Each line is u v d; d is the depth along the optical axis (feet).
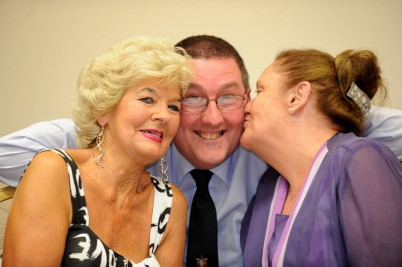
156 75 3.62
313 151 3.90
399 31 6.52
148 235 4.10
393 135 4.74
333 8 6.63
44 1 7.08
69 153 3.79
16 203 3.45
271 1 6.75
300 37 6.75
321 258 3.41
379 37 6.58
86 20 7.06
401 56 6.54
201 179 5.09
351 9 6.60
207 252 4.81
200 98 4.60
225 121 4.69
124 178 3.93
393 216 3.15
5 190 4.91
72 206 3.65
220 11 6.86
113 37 7.04
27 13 7.13
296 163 4.04
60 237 3.43
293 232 3.67
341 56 4.10
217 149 4.76
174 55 3.83
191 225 4.91
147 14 6.96
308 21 6.72
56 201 3.49
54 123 5.12
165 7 6.93
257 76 6.89
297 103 3.89
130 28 7.01
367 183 3.32
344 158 3.56
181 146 4.88
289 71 4.05
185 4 6.90
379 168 3.38
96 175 3.88
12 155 4.74
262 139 4.12
